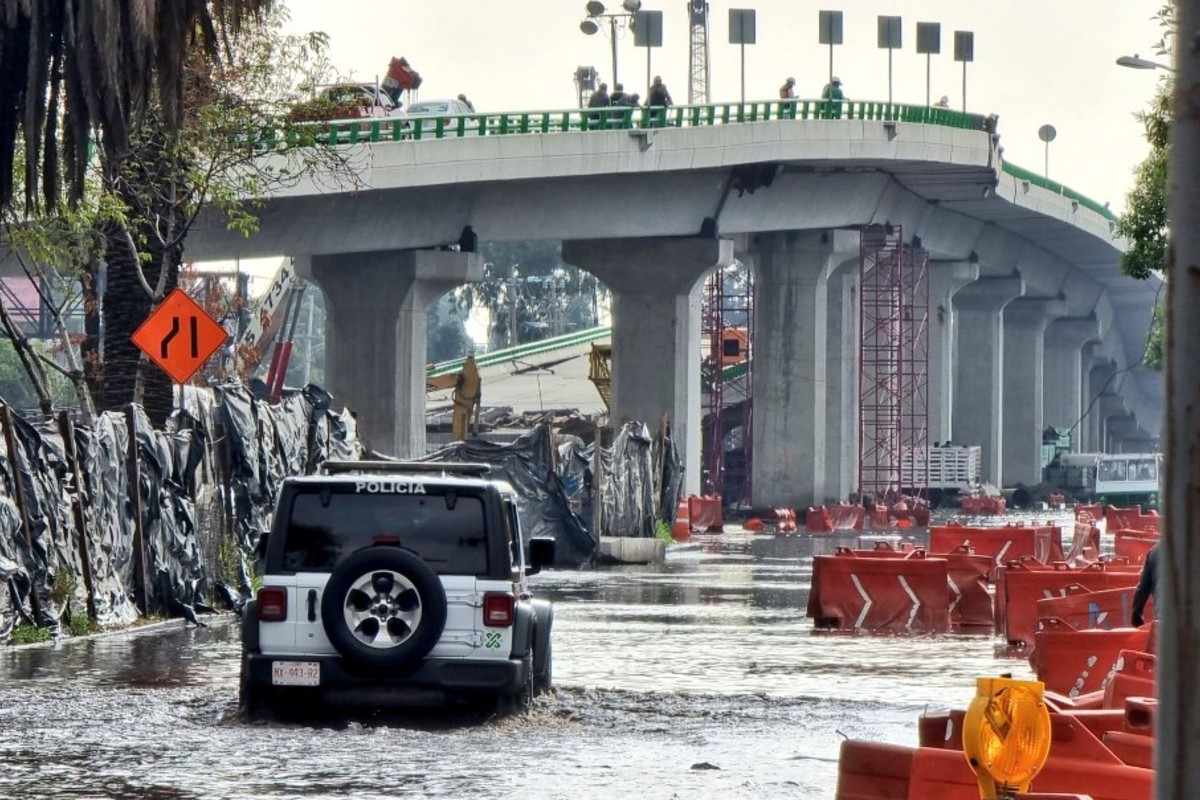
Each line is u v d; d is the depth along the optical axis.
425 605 50.31
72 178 86.81
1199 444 16.08
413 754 46.62
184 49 89.38
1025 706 23.89
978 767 23.81
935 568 95.38
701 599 111.44
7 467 75.25
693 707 57.38
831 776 43.41
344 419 117.69
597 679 65.44
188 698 57.06
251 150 118.25
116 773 43.12
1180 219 16.27
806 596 114.62
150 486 88.00
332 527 51.41
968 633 92.38
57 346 151.62
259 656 51.03
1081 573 84.50
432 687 50.78
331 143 197.50
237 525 98.94
